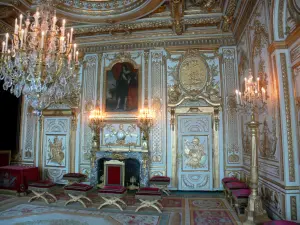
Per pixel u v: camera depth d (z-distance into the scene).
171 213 6.19
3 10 7.60
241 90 8.20
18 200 7.41
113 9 8.02
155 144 8.84
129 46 9.52
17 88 5.81
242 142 8.23
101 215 6.01
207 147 8.66
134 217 5.88
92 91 9.54
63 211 6.31
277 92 4.98
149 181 8.12
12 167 8.70
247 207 5.23
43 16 5.98
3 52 5.62
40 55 5.27
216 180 8.47
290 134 4.79
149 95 9.13
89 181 9.09
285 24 5.03
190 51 9.12
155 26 8.77
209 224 5.42
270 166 5.52
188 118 8.86
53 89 6.10
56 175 9.48
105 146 9.12
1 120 10.04
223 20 8.21
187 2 7.60
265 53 5.66
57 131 9.68
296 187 4.66
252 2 6.40
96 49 9.77
